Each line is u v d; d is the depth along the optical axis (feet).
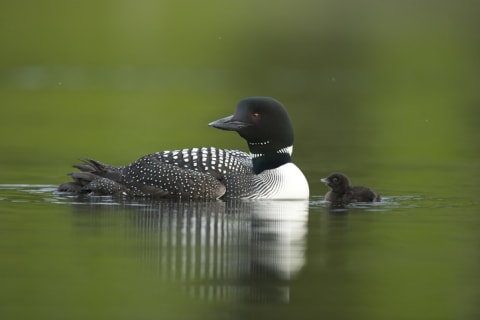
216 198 40.16
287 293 25.30
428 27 172.14
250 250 30.17
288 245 31.27
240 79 133.90
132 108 96.58
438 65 150.71
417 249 30.96
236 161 41.27
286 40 159.74
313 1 173.99
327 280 26.71
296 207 39.78
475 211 39.17
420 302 24.66
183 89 117.60
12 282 26.00
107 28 160.25
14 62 142.92
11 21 159.94
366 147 66.54
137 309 23.58
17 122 81.35
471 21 171.94
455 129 81.10
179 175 40.06
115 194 40.83
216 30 161.38
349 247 31.24
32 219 35.42
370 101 108.17
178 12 168.66
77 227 33.86
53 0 167.84
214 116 89.10
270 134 41.24
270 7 174.60
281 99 107.76
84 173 41.83
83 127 77.82
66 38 155.53
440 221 36.52
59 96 107.76
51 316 22.98
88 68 144.05
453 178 51.01
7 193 42.19
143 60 150.30
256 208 38.65
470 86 130.31
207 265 28.07
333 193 41.81
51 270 27.32
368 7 175.94
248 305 24.14
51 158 57.41
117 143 66.80
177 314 23.21
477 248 31.19
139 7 170.09
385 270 28.02
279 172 41.29
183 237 32.17
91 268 27.55
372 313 23.71
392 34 164.55
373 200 41.60
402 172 53.62
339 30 169.37
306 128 79.41
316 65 153.38
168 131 75.82
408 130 79.36
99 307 23.72
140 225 34.22
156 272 27.12
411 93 119.44
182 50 155.22
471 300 24.90
